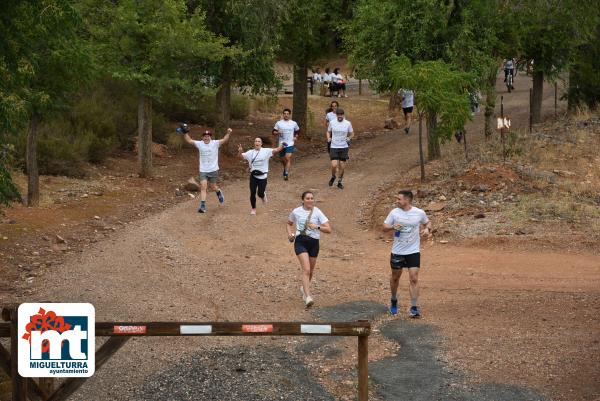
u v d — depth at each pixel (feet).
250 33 76.18
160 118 87.20
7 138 64.08
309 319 36.17
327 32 90.17
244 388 28.40
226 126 81.15
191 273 43.75
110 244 49.06
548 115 101.65
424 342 33.47
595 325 35.09
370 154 82.58
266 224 55.36
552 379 29.60
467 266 45.09
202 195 58.34
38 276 42.16
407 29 70.85
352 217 57.93
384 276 43.83
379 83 74.79
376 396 28.25
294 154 85.66
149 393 27.91
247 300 39.24
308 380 29.40
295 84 94.12
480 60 71.61
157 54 65.36
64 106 56.95
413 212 36.01
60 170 67.62
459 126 62.95
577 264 44.57
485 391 28.60
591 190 59.57
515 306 37.96
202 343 33.17
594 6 85.10
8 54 35.70
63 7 35.60
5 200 38.14
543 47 88.79
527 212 53.72
